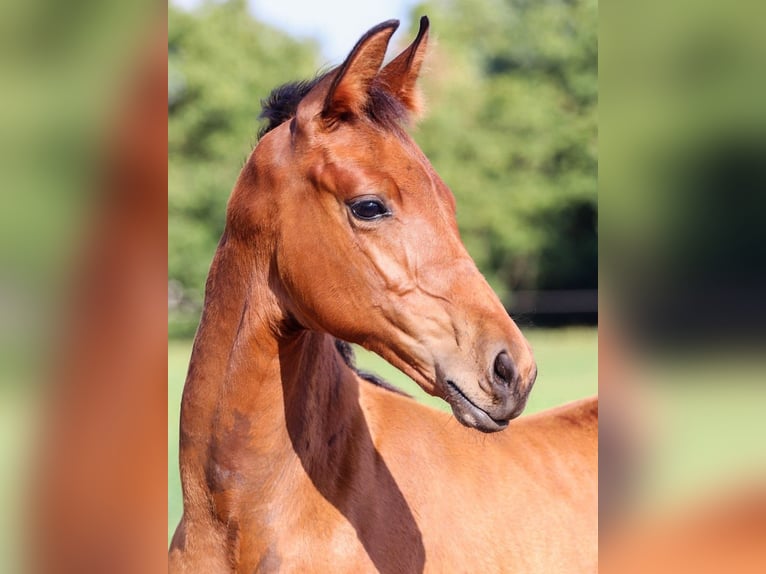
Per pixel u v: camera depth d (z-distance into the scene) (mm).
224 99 18781
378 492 2260
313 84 2264
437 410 2670
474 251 20672
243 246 2148
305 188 2045
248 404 2100
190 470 2188
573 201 20703
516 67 22109
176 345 15680
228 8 20078
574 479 2836
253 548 2125
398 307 1996
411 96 2285
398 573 2203
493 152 20578
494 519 2514
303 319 2094
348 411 2299
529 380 1915
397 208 1998
